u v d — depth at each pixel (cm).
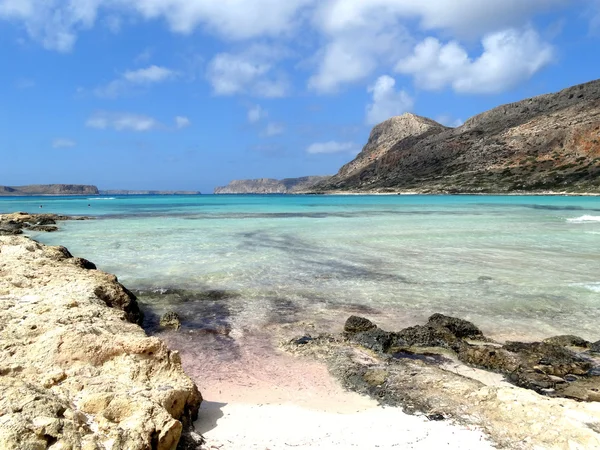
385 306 1169
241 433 557
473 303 1188
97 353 617
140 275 1523
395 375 747
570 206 5756
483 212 4728
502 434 545
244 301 1220
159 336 970
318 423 591
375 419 605
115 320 820
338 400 677
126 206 7169
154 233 2820
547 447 509
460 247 2105
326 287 1356
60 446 402
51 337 638
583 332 979
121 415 488
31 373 564
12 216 3797
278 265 1680
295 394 698
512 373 774
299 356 852
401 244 2217
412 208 5725
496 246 2133
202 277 1488
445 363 828
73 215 4778
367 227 3119
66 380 548
